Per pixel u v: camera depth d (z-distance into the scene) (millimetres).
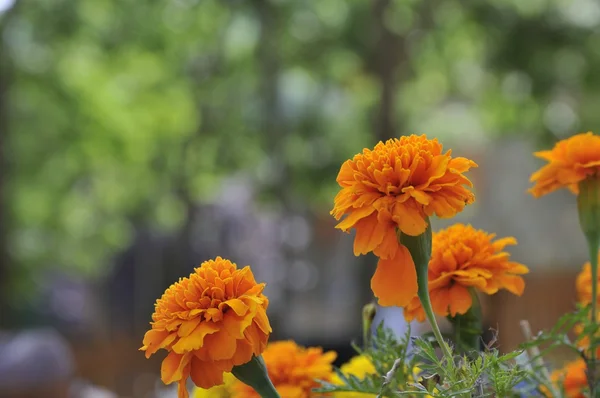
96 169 18719
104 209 20547
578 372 1486
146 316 24188
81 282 22312
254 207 19016
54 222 18203
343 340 10594
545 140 13844
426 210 1118
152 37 17391
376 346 1451
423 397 1238
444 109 17250
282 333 16734
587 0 14609
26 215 17234
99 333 22266
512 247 11234
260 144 17875
